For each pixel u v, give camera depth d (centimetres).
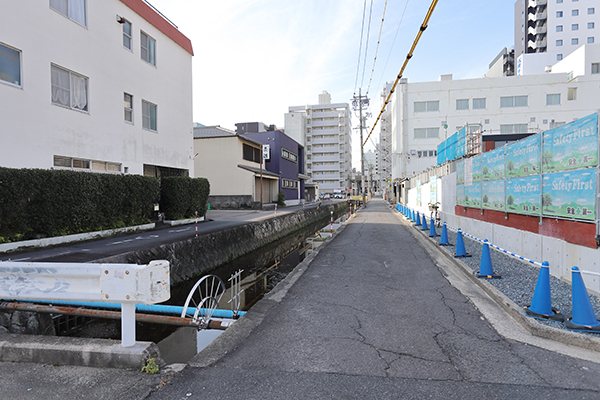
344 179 8838
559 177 589
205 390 259
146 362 292
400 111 3941
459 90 3759
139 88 1374
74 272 306
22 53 890
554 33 5750
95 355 294
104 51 1183
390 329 390
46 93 957
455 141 1424
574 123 542
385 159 7275
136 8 1355
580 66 3722
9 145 856
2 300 441
